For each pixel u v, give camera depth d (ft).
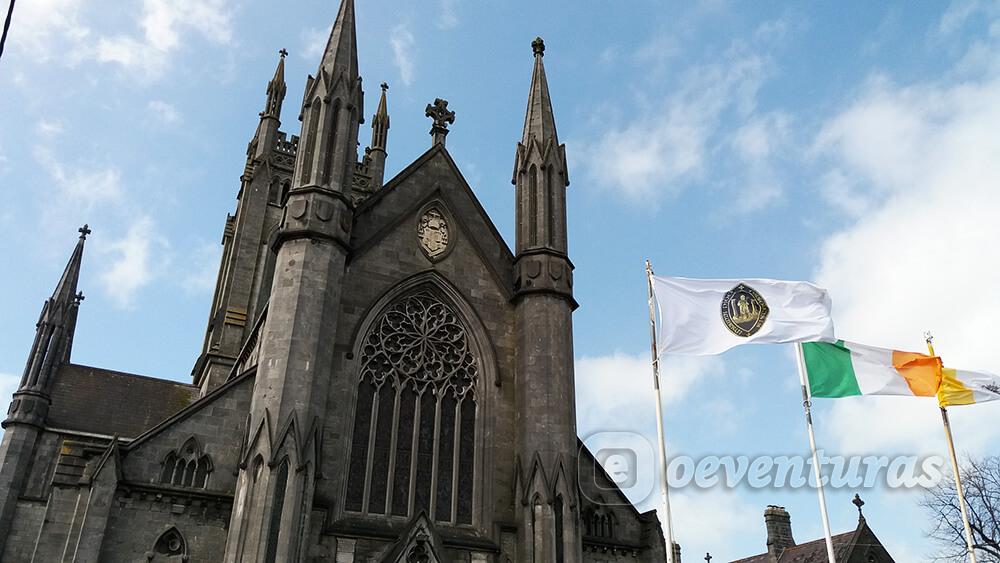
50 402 208.23
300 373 121.39
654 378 115.03
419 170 157.07
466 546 127.13
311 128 144.25
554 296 150.10
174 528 116.78
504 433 139.95
